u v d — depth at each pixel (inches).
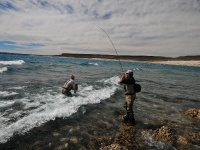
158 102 349.7
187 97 419.5
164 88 537.0
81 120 224.7
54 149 154.9
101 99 337.1
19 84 424.5
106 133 193.8
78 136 181.9
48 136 175.8
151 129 212.2
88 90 417.7
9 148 148.9
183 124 237.6
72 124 209.6
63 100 308.8
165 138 190.7
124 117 234.8
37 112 235.9
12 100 285.0
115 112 266.5
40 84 447.5
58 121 213.8
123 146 167.9
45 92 362.9
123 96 382.9
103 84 525.0
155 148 170.4
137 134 197.3
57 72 776.9
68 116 232.5
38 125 196.4
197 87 614.5
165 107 316.2
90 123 217.6
